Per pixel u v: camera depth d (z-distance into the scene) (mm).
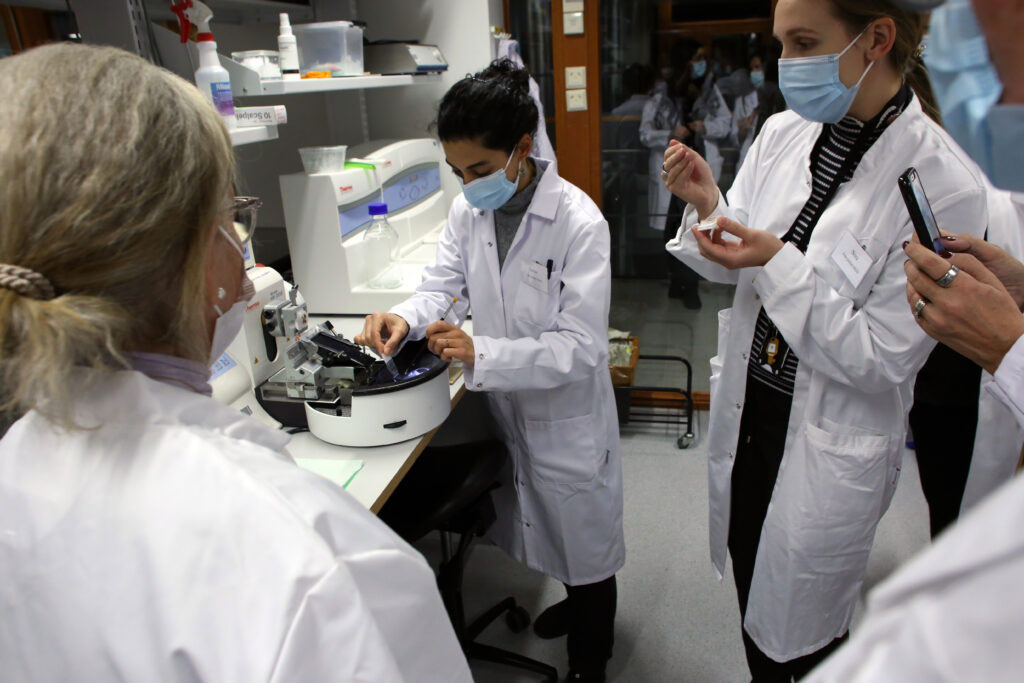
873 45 1103
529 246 1509
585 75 2891
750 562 1535
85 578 498
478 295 1609
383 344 1463
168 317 567
